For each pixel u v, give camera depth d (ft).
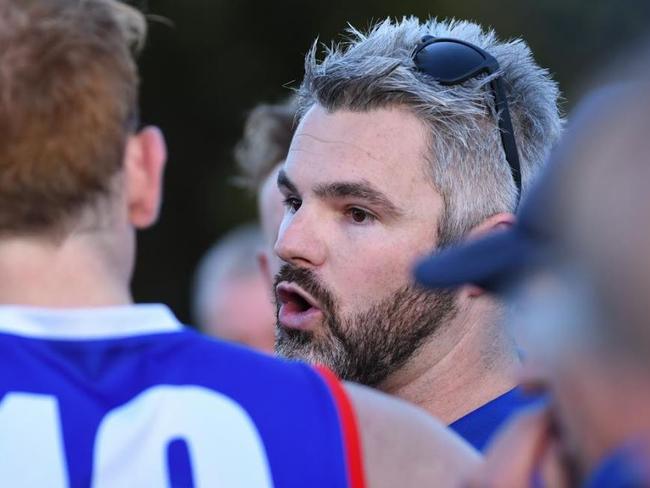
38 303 18.19
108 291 18.57
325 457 18.03
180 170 118.32
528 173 29.37
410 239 27.66
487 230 28.32
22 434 17.33
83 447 17.33
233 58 118.11
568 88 101.35
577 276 13.09
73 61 17.83
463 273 15.37
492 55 29.25
